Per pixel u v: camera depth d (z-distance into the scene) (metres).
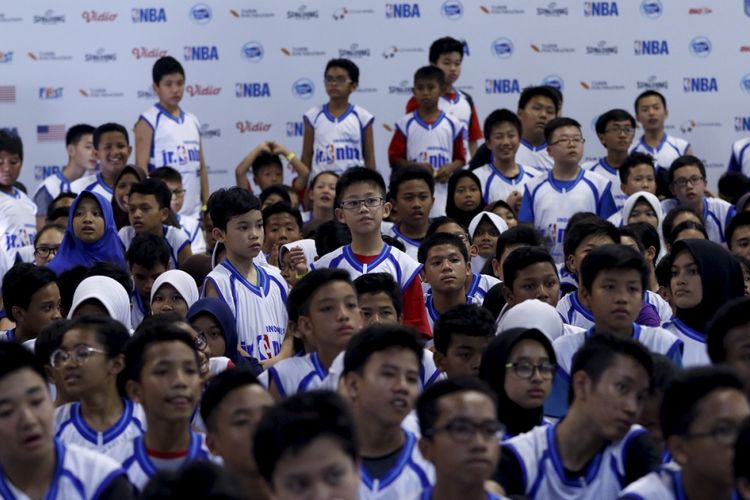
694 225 10.76
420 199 11.02
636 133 15.38
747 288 9.04
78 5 15.28
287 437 4.54
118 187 11.88
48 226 11.12
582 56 15.33
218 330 8.43
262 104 15.35
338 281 7.29
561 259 12.36
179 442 6.26
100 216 10.59
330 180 12.84
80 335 6.79
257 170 14.30
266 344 9.27
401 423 6.14
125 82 15.31
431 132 14.11
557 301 8.50
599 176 12.52
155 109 13.95
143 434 6.43
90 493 5.52
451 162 14.10
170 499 4.32
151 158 13.88
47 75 15.30
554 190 12.39
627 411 5.84
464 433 5.28
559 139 12.34
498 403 6.62
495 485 5.73
